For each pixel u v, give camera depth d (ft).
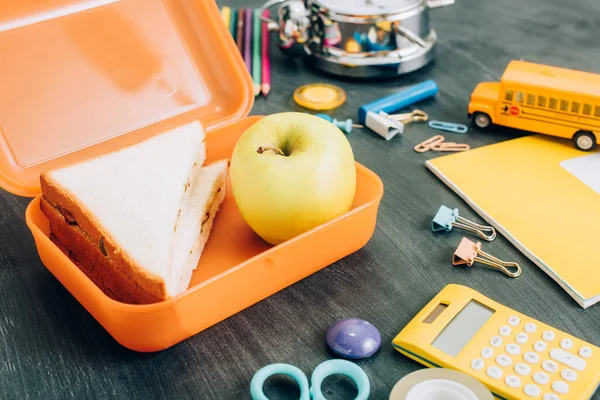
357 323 2.26
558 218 2.75
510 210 2.81
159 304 2.07
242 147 2.52
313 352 2.26
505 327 2.20
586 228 2.70
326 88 3.80
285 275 2.41
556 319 2.35
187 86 3.15
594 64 3.99
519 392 1.97
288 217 2.46
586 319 2.34
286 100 3.75
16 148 2.75
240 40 4.30
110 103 2.96
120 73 3.00
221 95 3.22
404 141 3.38
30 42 2.83
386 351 2.25
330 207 2.48
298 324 2.37
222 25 3.15
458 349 2.14
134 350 2.26
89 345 2.32
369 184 2.76
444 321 2.23
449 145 3.30
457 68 4.01
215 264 2.63
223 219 2.86
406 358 2.22
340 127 3.45
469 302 2.32
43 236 2.38
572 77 3.17
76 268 2.23
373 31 3.76
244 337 2.32
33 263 2.70
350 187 2.54
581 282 2.45
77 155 2.85
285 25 3.98
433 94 3.69
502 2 4.86
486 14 4.69
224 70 3.21
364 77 3.88
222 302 2.27
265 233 2.59
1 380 2.21
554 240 2.64
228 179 3.07
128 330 2.15
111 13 3.00
